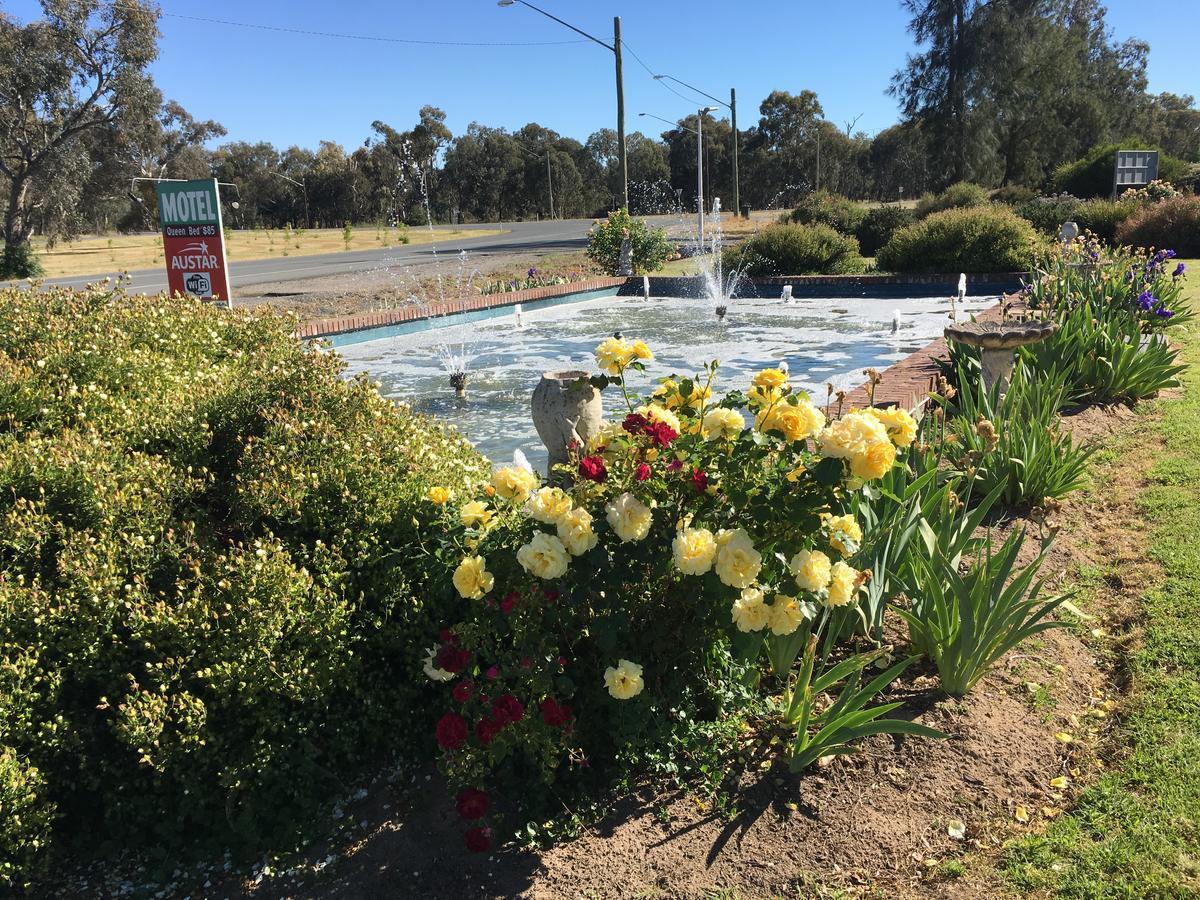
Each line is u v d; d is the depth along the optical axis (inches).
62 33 1478.8
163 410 123.8
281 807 97.6
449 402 317.1
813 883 84.9
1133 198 847.1
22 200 1524.4
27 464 101.8
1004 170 1665.8
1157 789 92.4
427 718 106.7
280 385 129.6
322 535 106.7
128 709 85.7
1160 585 136.3
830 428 87.9
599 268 846.5
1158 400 244.5
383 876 89.4
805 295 681.0
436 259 1144.8
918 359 283.0
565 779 98.9
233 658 91.2
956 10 1528.1
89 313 155.4
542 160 3356.3
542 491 90.0
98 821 97.0
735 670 108.4
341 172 3068.4
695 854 89.2
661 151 3457.2
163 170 2689.5
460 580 90.3
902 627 130.4
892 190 2802.7
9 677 86.2
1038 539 159.8
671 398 105.2
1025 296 387.2
